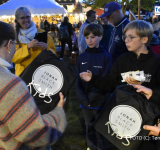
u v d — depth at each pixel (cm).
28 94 84
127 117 113
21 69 205
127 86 118
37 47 202
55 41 1040
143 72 132
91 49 192
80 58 196
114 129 116
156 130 103
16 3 639
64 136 243
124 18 249
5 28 94
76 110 315
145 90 116
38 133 84
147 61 137
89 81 155
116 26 251
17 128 81
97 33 188
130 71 139
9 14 629
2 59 88
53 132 93
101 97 187
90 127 198
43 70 117
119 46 243
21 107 80
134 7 1127
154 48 211
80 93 189
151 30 136
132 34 137
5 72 84
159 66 134
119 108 115
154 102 117
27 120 81
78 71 196
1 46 92
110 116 118
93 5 1346
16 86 81
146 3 1075
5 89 79
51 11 653
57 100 114
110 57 188
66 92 115
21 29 214
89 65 189
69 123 275
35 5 647
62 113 106
